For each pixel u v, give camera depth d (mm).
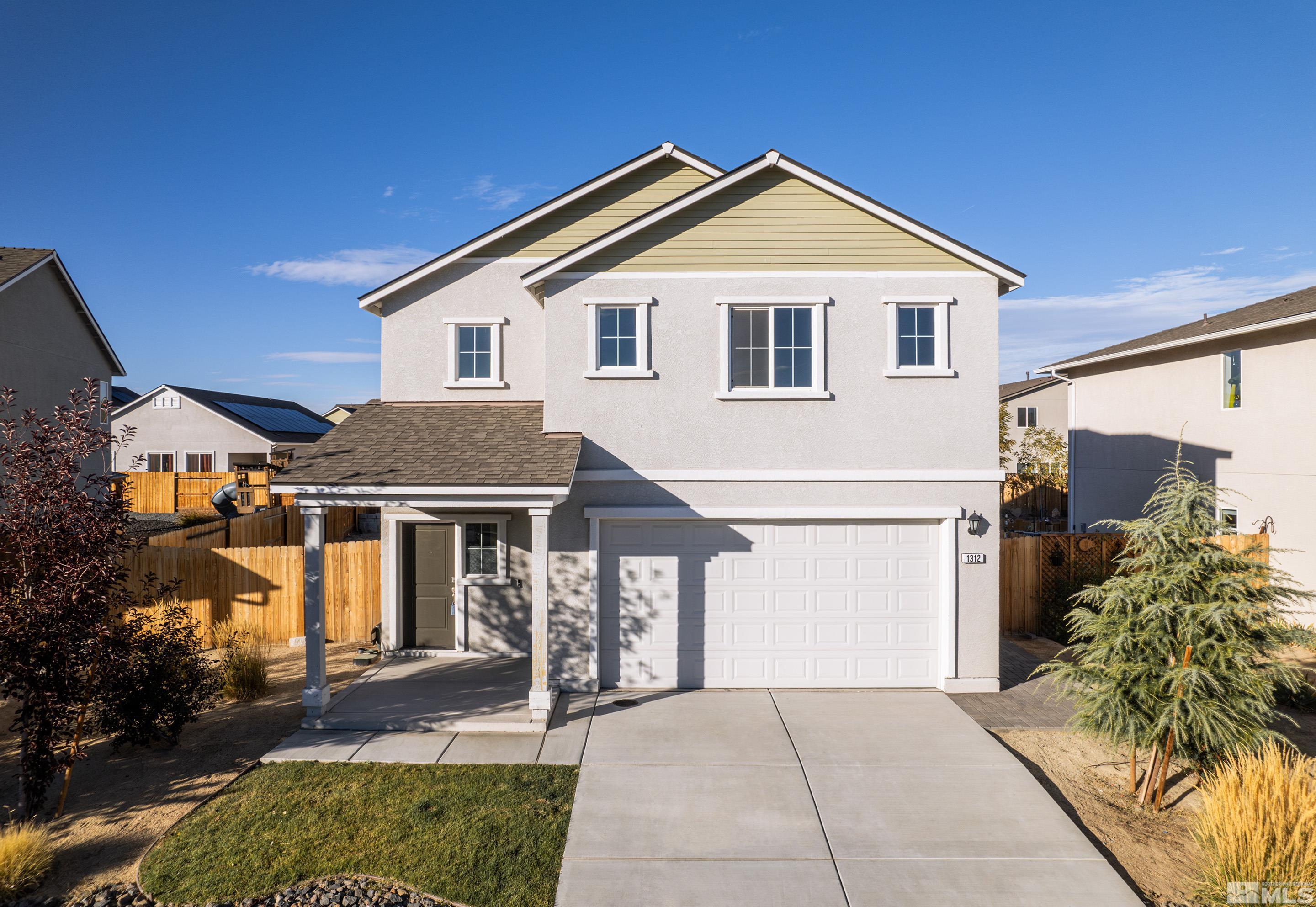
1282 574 7836
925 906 6047
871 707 10328
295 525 21188
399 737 9312
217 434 36156
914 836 7051
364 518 26078
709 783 8055
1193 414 18234
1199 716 7125
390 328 12992
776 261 11023
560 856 6699
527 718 9688
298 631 13812
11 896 6109
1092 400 22156
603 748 8953
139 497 30484
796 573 11148
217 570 13680
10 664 7168
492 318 12938
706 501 11008
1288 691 10500
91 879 6422
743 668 11148
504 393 12945
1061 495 26812
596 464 11062
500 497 9742
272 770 8336
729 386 11062
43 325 20516
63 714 7484
